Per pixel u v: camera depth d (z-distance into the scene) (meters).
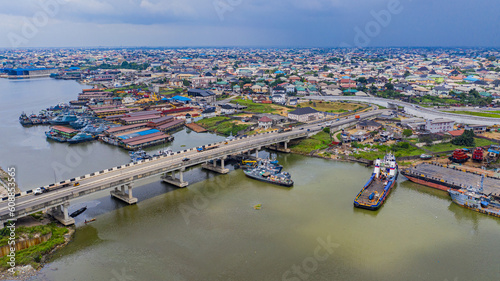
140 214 100.12
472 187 108.31
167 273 73.62
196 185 122.81
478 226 93.19
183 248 82.62
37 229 85.56
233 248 82.50
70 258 79.12
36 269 74.81
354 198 109.94
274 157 157.12
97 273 73.81
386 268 75.38
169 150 154.88
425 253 80.81
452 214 99.94
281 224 93.56
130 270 74.75
